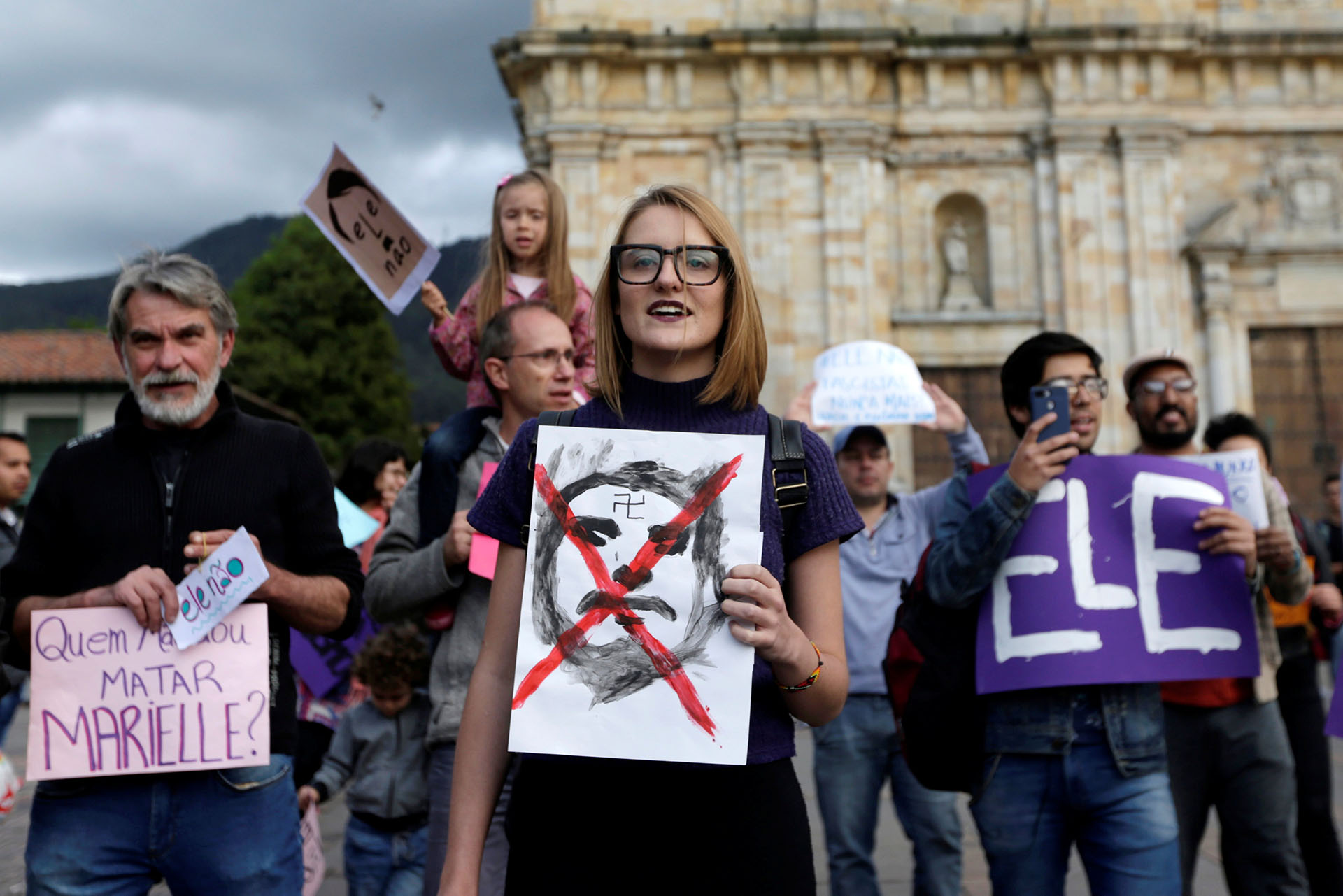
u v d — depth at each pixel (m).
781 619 2.32
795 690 2.42
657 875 2.38
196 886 3.45
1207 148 23.31
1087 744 3.92
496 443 4.51
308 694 6.32
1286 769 4.74
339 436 43.84
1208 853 7.45
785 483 2.50
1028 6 23.23
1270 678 4.66
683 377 2.58
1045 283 22.59
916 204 23.06
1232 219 23.09
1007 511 3.92
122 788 3.43
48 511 3.65
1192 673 3.95
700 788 2.42
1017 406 4.46
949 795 5.78
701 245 2.53
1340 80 23.30
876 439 6.53
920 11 23.27
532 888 2.42
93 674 3.44
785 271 22.11
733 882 2.38
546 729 2.34
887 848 8.11
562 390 4.40
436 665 4.26
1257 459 4.77
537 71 22.52
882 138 22.58
